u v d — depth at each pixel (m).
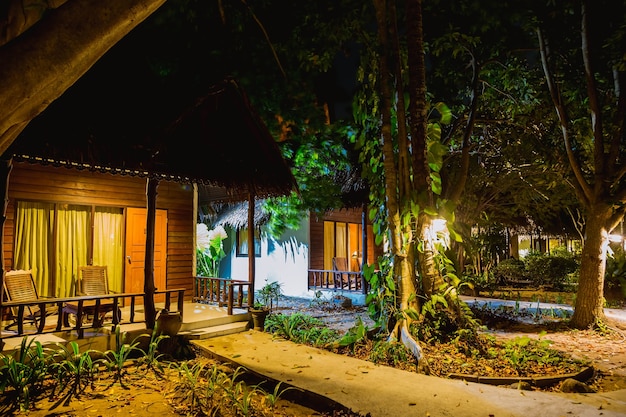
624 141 10.66
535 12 9.95
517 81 11.50
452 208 7.73
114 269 10.14
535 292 17.69
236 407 5.20
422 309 7.50
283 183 9.59
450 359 6.62
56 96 2.32
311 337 8.43
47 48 2.11
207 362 7.24
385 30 8.25
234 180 9.10
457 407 4.91
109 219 10.15
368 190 13.59
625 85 9.52
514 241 24.22
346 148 13.29
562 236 22.12
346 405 4.99
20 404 5.11
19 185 8.73
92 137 6.84
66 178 9.41
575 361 6.78
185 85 9.20
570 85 10.77
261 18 10.70
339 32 9.77
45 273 9.01
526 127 12.23
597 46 9.62
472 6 10.07
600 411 4.77
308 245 15.63
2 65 2.03
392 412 4.79
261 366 6.56
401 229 7.76
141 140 7.31
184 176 8.35
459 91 12.41
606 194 9.64
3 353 6.06
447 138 12.00
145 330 7.68
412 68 7.93
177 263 11.47
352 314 12.12
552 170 12.61
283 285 16.27
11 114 2.16
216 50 11.02
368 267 8.23
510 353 6.79
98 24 2.23
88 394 5.56
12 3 2.28
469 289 16.61
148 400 5.41
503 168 15.02
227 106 9.06
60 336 7.03
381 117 8.68
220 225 17.09
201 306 10.73
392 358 6.78
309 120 12.48
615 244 16.55
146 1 2.34
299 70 11.76
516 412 4.75
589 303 9.78
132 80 8.42
